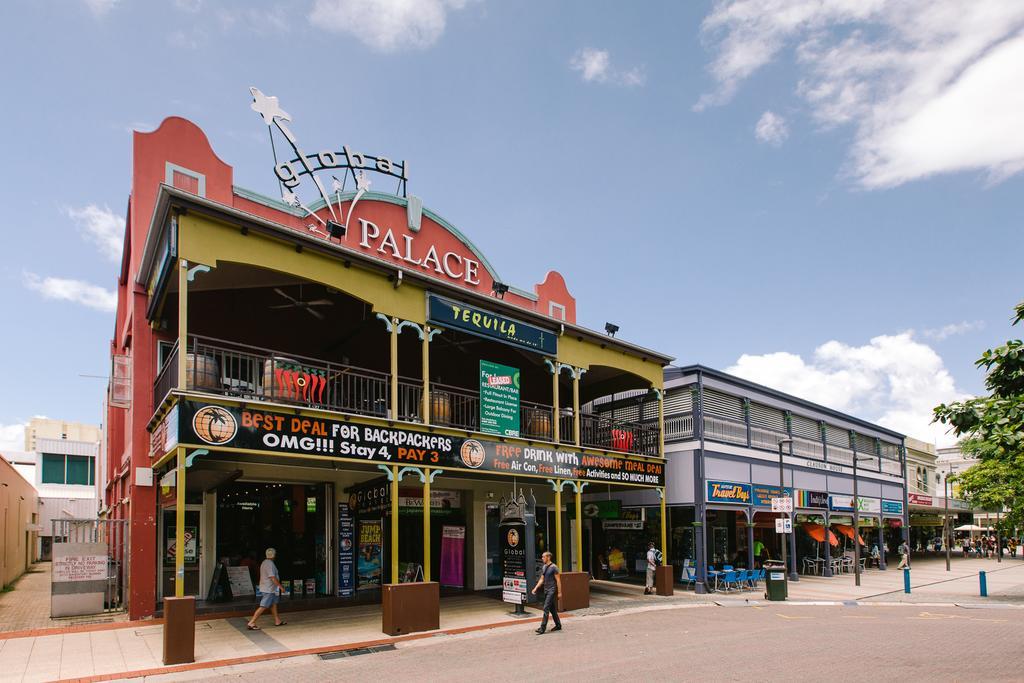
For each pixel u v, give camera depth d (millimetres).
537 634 14242
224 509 17422
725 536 25156
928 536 53438
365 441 14344
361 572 18891
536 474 18016
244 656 11484
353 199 19812
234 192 17609
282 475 17016
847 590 24125
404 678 10141
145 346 15859
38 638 12781
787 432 28547
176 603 11109
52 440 44156
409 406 20844
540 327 18859
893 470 37188
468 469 16344
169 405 12719
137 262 16141
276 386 13758
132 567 14758
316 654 11961
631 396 26000
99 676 10164
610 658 11594
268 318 18109
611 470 20312
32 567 36250
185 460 11805
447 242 22172
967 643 13133
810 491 28453
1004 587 25953
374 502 16547
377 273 15180
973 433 11250
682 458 23609
